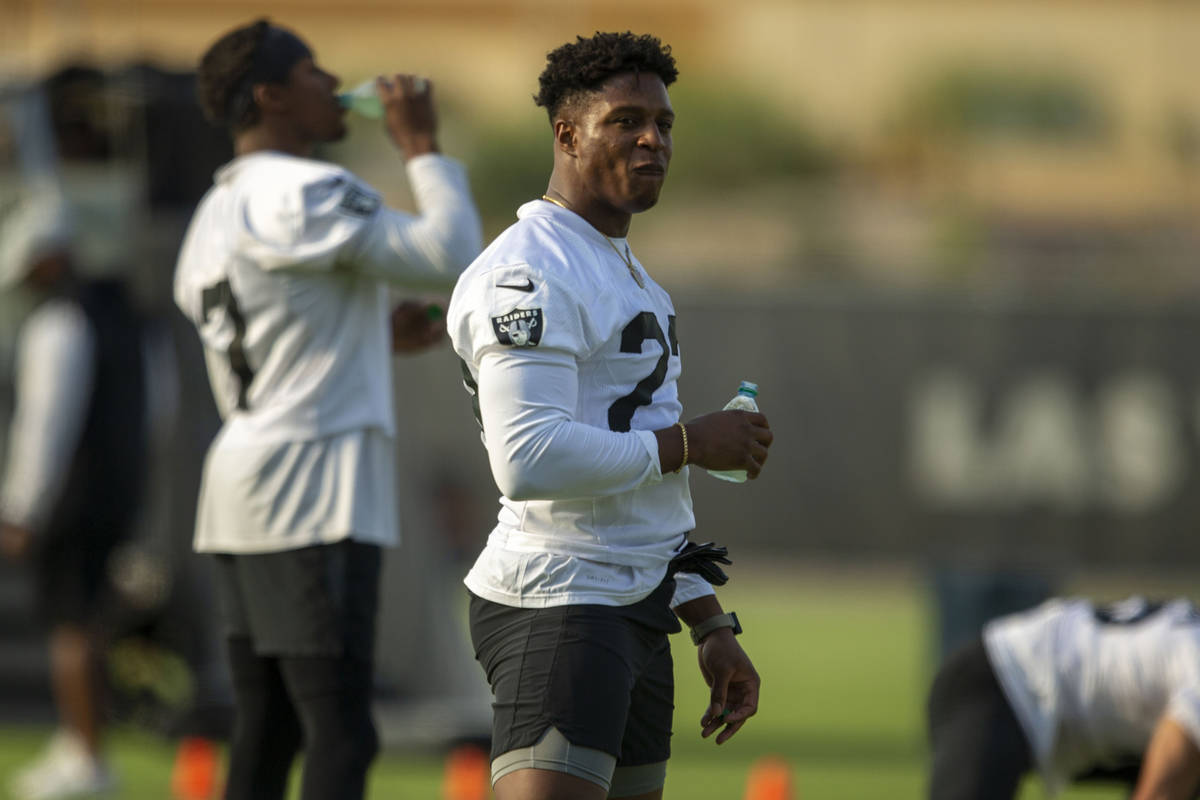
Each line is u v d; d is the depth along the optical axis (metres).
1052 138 144.38
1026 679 15.16
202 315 14.92
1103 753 15.30
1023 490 61.66
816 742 29.36
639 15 148.88
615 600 11.15
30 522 24.33
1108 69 149.00
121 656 28.20
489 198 114.06
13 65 33.47
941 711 15.61
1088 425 61.34
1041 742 15.05
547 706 10.90
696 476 63.06
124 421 25.25
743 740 29.39
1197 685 14.47
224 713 27.33
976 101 145.38
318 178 14.36
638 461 10.91
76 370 24.75
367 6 143.12
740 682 12.13
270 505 14.27
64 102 30.31
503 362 10.80
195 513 28.33
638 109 11.27
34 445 24.45
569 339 10.84
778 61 149.38
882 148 143.62
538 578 11.12
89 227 28.84
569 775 10.83
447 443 58.16
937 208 125.88
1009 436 61.69
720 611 12.17
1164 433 60.88
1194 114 146.50
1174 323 60.94
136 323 26.30
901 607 54.09
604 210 11.47
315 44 141.75
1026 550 61.53
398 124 15.03
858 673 39.47
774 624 49.47
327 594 14.13
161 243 28.48
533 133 116.88
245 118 15.12
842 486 62.50
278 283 14.37
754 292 62.75
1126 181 142.75
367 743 14.12
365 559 14.33
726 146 130.88
